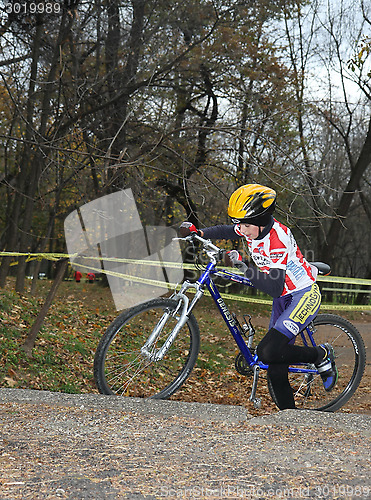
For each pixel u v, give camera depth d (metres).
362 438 2.86
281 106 12.44
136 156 6.67
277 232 3.34
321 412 3.28
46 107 8.85
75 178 6.88
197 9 10.56
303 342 3.92
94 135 8.71
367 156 18.17
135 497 1.90
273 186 7.77
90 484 2.01
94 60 9.87
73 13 8.71
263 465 2.31
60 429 2.78
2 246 21.97
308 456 2.48
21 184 10.57
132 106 9.96
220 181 8.94
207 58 11.71
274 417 3.17
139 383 3.57
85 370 6.82
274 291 3.35
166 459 2.36
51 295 6.55
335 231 18.19
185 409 3.25
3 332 6.85
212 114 14.28
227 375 7.97
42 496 1.88
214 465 2.29
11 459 2.27
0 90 10.19
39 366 6.33
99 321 9.33
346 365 3.96
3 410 3.11
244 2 11.58
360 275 34.69
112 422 2.95
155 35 10.34
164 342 3.51
